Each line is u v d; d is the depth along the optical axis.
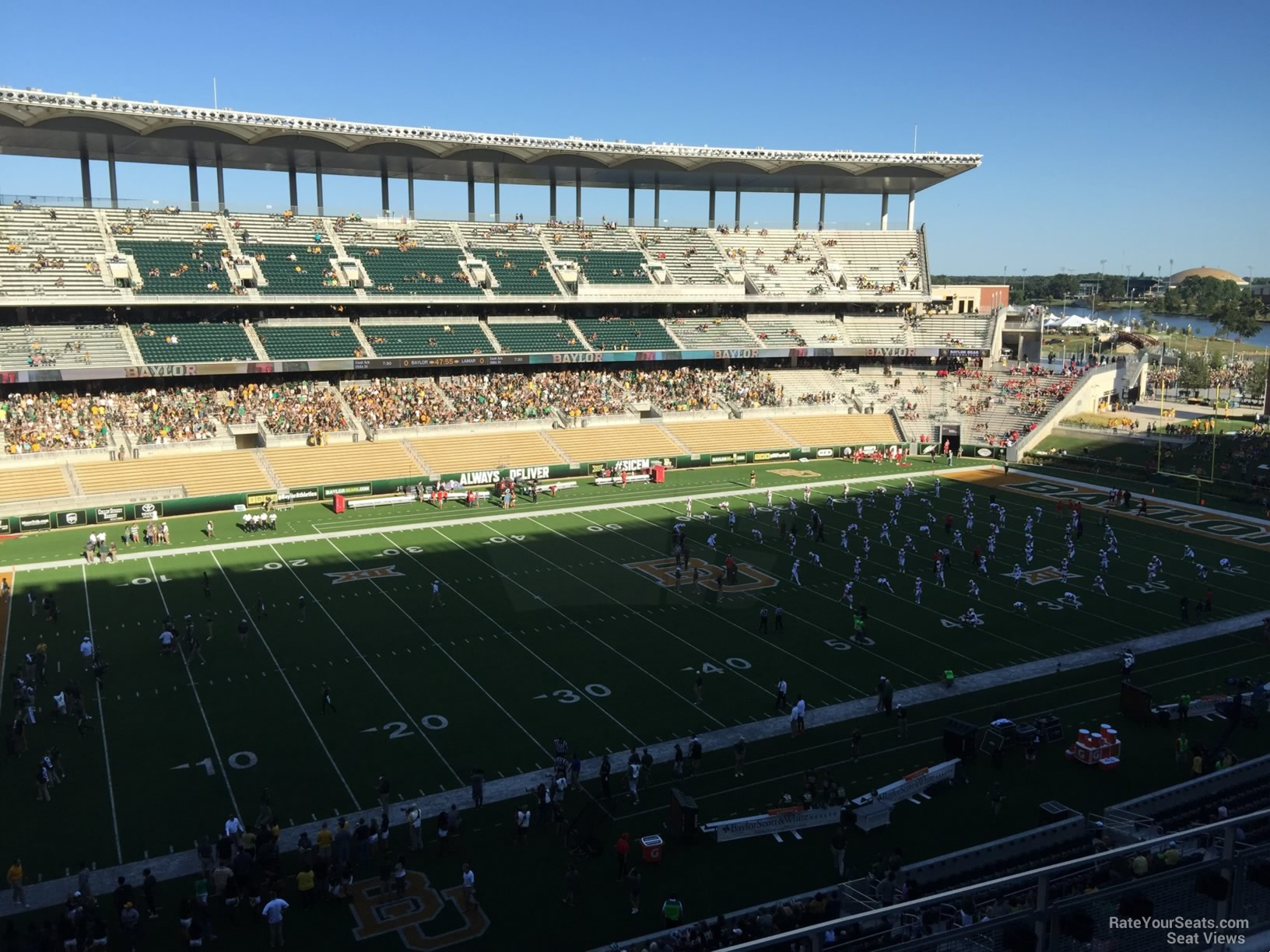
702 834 24.66
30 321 68.81
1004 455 80.44
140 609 41.22
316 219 82.06
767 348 88.31
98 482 59.66
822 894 20.95
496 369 83.62
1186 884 9.37
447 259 82.69
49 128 66.88
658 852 23.53
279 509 60.81
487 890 22.39
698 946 19.12
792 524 56.94
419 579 45.94
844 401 89.12
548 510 60.94
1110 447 78.94
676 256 91.75
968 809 26.27
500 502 62.97
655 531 55.47
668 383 86.69
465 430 73.56
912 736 30.66
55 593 43.34
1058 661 36.81
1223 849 10.21
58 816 25.27
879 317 97.12
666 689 33.88
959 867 22.66
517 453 72.00
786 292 91.38
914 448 83.56
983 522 58.53
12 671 34.41
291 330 74.75
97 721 30.81
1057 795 27.00
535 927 21.05
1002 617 41.62
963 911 15.32
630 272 87.38
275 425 68.62
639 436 78.19
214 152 75.38
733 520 56.34
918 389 91.31
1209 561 50.88
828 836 25.03
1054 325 136.38
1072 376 91.44
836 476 73.31
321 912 21.56
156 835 24.45
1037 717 31.91
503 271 83.19
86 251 70.00
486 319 83.44
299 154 77.12
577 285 83.19
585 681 34.50
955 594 44.66
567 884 21.78
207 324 72.62
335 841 22.30
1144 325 193.75
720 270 91.06
